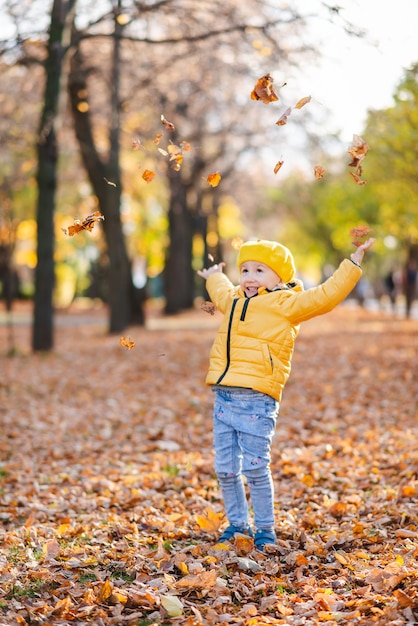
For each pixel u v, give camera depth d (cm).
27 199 2881
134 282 2555
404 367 1296
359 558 432
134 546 473
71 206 3369
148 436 846
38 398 1110
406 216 1853
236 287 486
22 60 1491
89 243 4681
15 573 417
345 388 1127
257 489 453
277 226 5469
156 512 550
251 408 446
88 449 801
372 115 1352
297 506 557
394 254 4047
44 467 719
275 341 445
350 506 540
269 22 1240
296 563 429
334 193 3008
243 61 1538
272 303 447
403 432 788
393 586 378
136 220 3844
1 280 4872
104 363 1499
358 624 343
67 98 1994
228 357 452
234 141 2867
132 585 401
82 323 3139
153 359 1552
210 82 1933
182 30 1493
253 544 446
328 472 645
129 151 2558
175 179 2769
